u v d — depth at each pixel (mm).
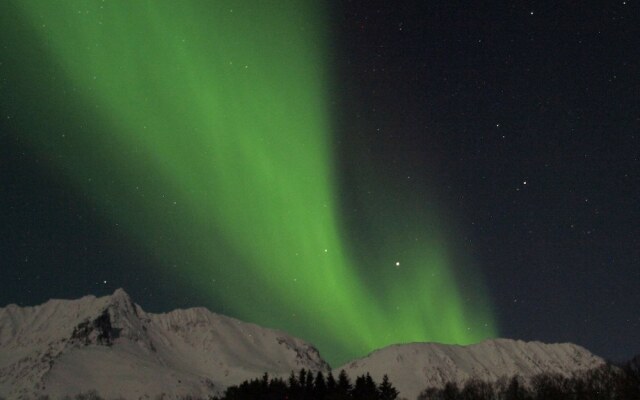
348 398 116438
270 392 124500
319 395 119812
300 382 132125
